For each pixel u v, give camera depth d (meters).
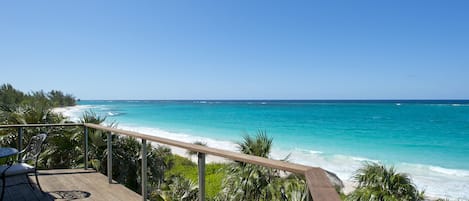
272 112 58.41
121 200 3.91
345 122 37.41
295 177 4.84
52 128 6.99
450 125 33.78
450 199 9.48
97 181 4.86
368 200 5.56
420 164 15.34
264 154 5.50
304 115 49.50
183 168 12.03
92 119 6.99
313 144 21.84
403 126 33.09
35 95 49.78
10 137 6.92
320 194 1.21
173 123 37.09
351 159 16.36
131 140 7.21
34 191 4.24
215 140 22.67
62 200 3.88
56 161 6.79
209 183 9.41
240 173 5.26
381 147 20.86
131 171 7.10
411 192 5.78
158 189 6.50
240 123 36.72
